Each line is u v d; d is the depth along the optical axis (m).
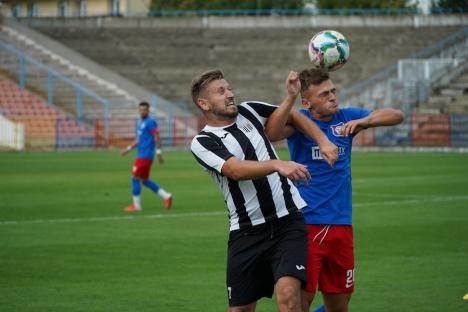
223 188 11.24
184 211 29.95
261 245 11.08
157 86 93.31
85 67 90.75
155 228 25.34
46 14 117.44
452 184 39.72
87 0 114.31
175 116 84.56
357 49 96.50
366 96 86.62
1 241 22.81
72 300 15.60
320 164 12.46
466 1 105.00
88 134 80.19
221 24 101.44
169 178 45.38
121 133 82.12
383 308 14.82
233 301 11.30
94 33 99.06
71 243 22.39
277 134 11.53
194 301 15.50
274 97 92.31
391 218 27.09
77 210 30.38
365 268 18.48
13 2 119.50
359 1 117.19
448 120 75.94
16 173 48.91
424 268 18.42
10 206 31.66
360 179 42.84
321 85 12.47
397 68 89.69
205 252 20.86
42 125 79.06
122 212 29.75
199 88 11.16
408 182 40.91
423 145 76.88
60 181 43.34
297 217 11.21
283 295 10.62
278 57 97.62
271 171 10.29
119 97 87.31
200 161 11.08
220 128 11.23
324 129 12.66
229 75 94.94
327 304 12.77
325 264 12.52
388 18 100.44
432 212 28.73
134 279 17.52
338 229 12.38
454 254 20.20
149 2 119.88
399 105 83.00
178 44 98.88
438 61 85.12
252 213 11.04
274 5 119.44
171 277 17.72
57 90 85.81
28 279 17.58
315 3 119.75
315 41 12.89
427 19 100.25
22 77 82.56
